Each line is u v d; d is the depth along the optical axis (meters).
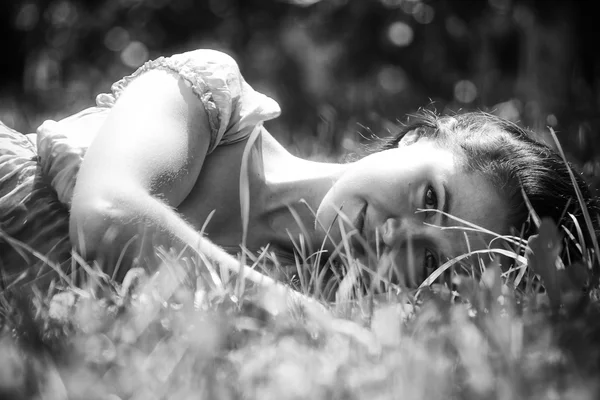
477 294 0.87
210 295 0.87
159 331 0.78
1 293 0.90
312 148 2.10
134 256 0.94
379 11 3.17
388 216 1.08
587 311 0.83
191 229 0.98
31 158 1.10
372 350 0.75
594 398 0.65
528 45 3.14
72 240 0.96
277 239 1.14
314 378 0.69
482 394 0.67
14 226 1.05
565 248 1.09
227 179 1.11
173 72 1.08
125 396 0.67
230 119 1.11
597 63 3.10
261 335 0.79
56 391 0.66
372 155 1.11
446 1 3.13
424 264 1.09
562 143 1.96
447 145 1.10
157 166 1.00
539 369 0.70
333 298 1.03
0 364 0.68
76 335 0.76
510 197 1.08
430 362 0.70
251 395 0.67
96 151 0.99
